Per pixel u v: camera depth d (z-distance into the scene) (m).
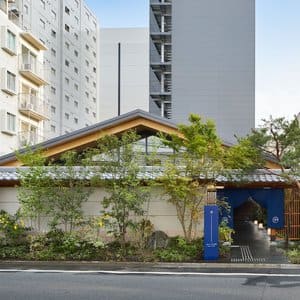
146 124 18.88
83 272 11.83
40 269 12.37
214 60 45.41
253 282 10.30
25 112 36.69
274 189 18.09
